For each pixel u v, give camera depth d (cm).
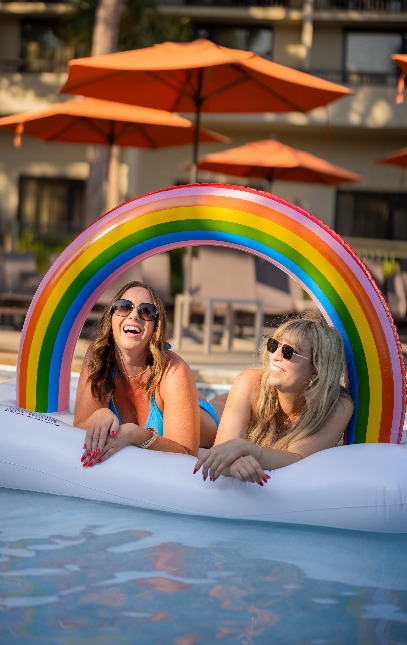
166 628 177
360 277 315
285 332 286
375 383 310
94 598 193
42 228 1560
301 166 1052
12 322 963
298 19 1855
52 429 302
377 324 312
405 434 358
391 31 1873
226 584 206
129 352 309
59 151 1827
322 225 322
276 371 286
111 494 283
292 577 214
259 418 298
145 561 222
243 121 1714
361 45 1888
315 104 820
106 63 732
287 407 295
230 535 252
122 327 306
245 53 759
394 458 276
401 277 897
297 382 286
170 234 336
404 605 196
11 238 1380
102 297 788
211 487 272
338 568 224
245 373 306
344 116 1717
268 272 860
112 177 1589
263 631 177
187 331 878
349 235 1827
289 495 266
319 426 291
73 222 1839
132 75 782
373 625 182
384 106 1711
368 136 1800
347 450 280
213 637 173
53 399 360
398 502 264
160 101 852
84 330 813
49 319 353
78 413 322
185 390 312
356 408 313
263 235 323
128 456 287
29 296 818
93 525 256
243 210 325
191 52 753
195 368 604
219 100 852
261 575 215
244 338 930
